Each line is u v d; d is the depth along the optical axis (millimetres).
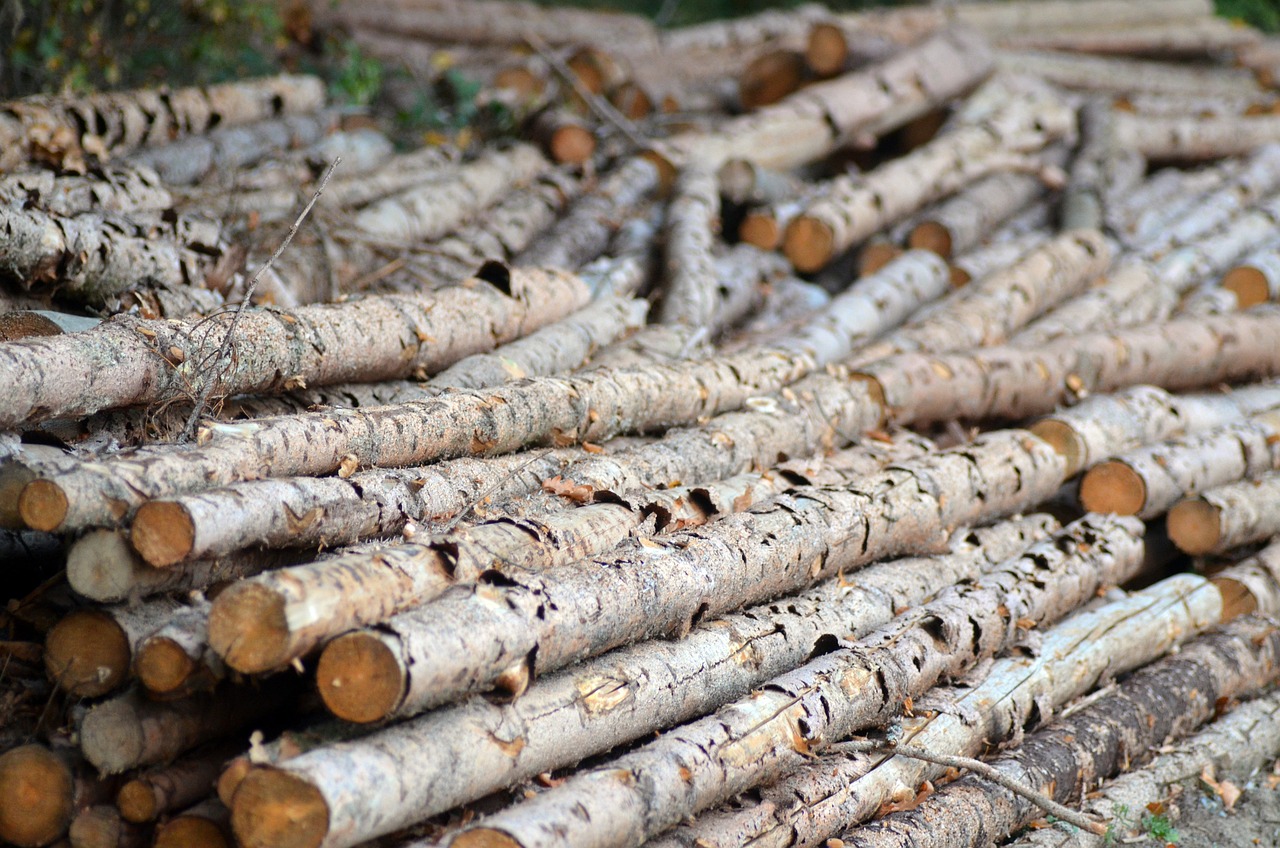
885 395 6000
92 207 5359
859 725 4035
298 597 2963
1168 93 12422
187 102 7031
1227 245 9086
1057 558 5262
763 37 12109
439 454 4230
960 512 5270
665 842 3381
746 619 4133
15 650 3473
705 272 7133
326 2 10727
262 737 3119
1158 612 5383
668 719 3695
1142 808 4613
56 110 5949
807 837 3658
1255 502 5988
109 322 3904
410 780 2971
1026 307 7676
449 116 9297
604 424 4926
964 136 9625
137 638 3201
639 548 3857
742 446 5172
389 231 6926
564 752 3371
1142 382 7133
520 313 5582
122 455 3328
